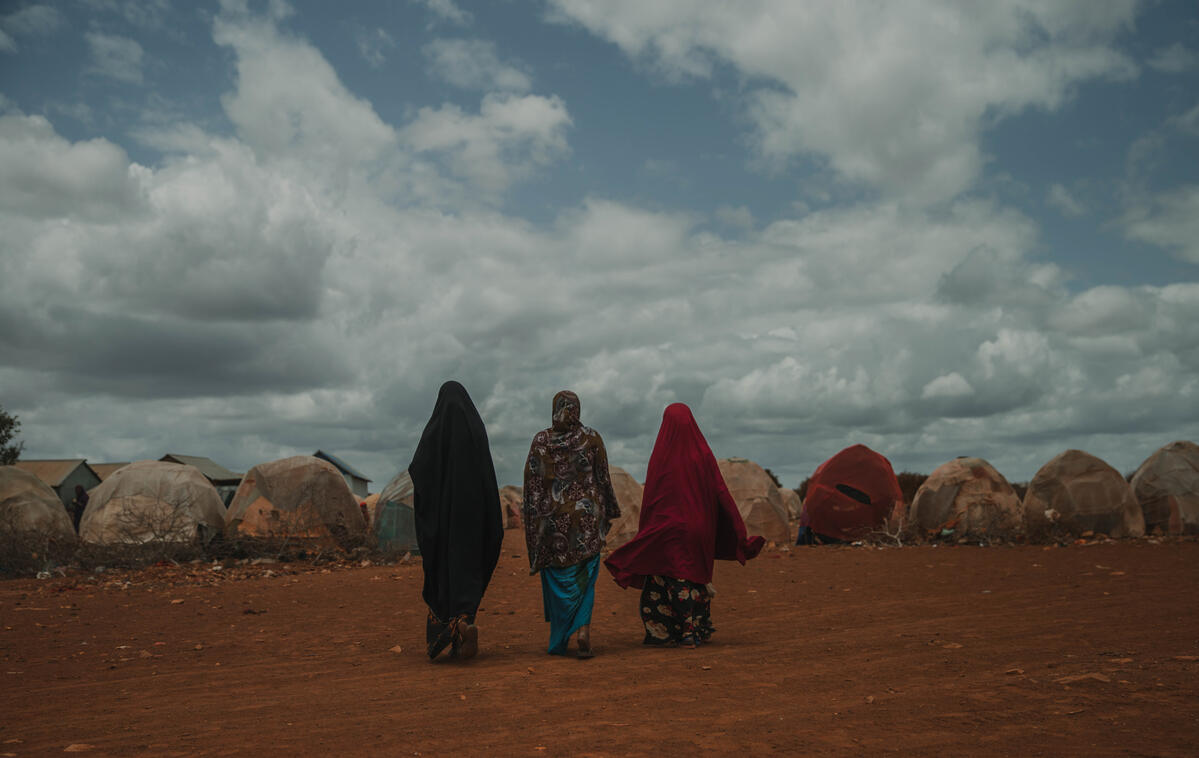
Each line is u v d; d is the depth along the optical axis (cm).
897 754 382
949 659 629
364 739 439
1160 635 688
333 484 1930
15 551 1650
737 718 466
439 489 721
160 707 538
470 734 445
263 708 527
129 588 1340
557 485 735
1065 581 1159
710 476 792
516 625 943
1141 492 2036
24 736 460
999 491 2034
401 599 1162
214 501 1917
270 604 1121
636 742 418
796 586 1237
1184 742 384
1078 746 384
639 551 773
